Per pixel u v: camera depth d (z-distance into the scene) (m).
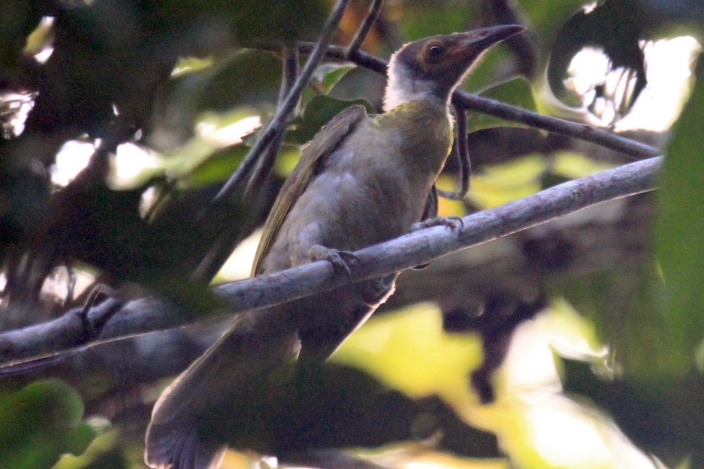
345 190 10.04
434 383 12.86
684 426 9.62
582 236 12.98
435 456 11.57
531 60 12.86
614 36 10.62
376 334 13.30
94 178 5.27
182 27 5.20
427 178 10.48
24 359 6.70
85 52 5.33
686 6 7.52
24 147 5.34
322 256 8.80
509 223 8.88
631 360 11.03
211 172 10.19
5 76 5.48
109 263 4.95
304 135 10.95
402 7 12.81
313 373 8.38
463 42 11.29
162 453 9.10
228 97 10.27
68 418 7.48
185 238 4.99
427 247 8.84
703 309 4.79
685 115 4.64
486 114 10.78
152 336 11.07
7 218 4.91
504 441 12.16
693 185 4.65
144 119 5.66
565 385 10.77
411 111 10.58
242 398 8.28
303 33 5.36
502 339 13.30
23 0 5.19
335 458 9.62
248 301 8.01
